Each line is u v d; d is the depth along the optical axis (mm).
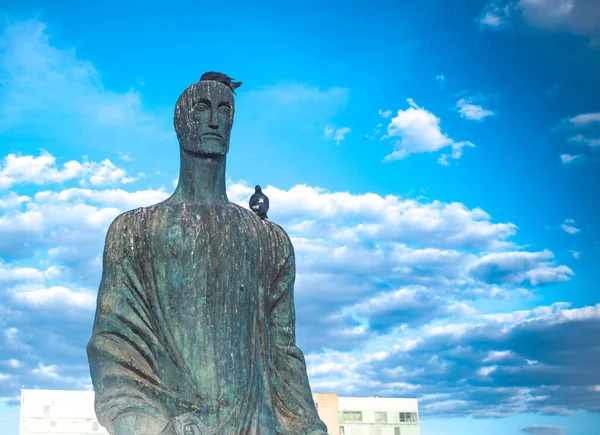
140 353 8680
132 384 8406
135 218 9125
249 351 8867
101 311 8859
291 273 9633
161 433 8039
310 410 9109
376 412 37906
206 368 8586
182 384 8492
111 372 8453
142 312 8844
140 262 8961
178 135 9539
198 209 9133
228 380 8586
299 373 9312
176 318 8750
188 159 9430
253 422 8664
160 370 8594
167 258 8906
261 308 9180
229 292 8883
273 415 8891
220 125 9430
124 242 9023
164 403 8352
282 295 9539
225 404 8484
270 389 9000
